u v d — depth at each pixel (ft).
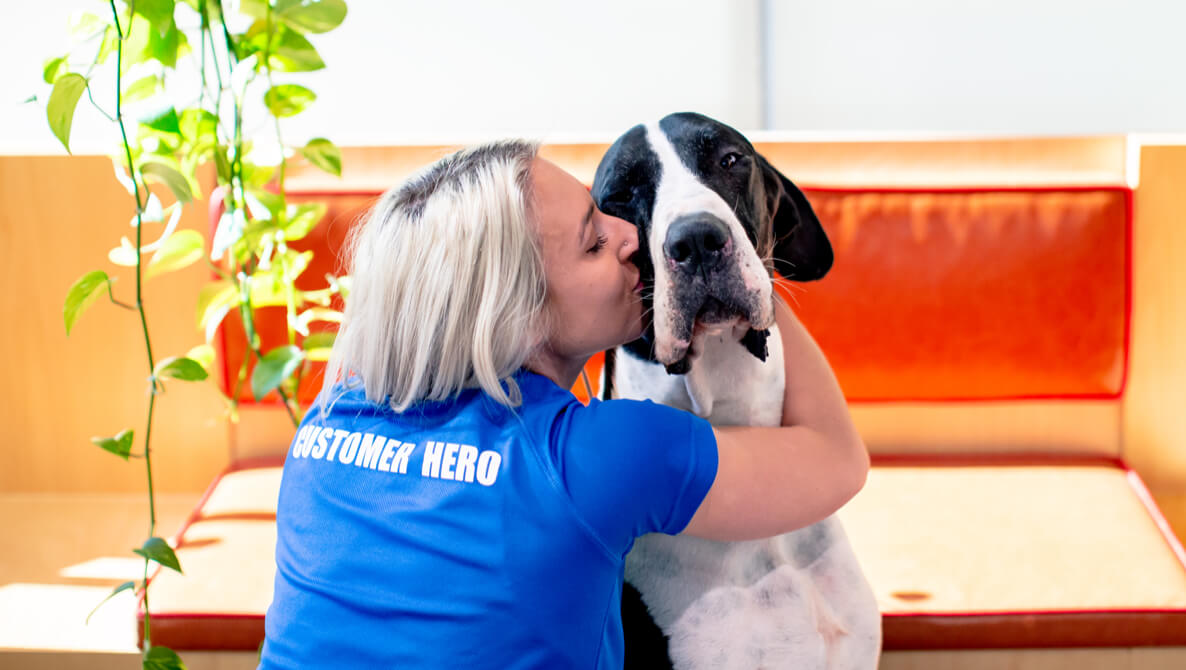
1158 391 6.06
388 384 2.75
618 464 2.49
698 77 6.13
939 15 5.94
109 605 4.87
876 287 5.92
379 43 6.13
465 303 2.64
